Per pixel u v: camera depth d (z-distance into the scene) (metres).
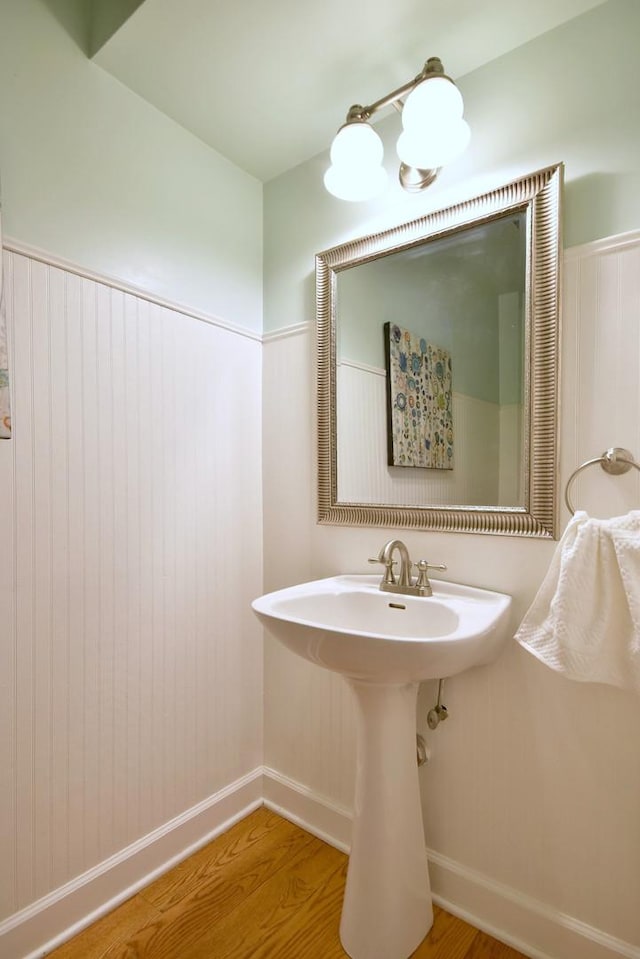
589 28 1.12
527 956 1.17
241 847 1.53
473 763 1.27
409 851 1.17
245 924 1.25
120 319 1.35
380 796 1.15
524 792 1.19
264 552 1.78
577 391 1.12
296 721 1.67
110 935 1.21
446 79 1.11
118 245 1.34
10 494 1.12
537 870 1.17
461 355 1.30
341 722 1.54
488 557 1.25
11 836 1.12
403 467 1.41
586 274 1.11
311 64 1.29
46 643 1.18
